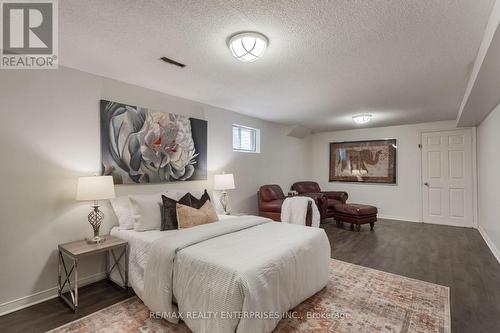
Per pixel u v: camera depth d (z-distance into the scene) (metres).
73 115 2.56
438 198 5.42
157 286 1.97
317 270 2.33
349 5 1.60
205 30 1.90
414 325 1.91
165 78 2.88
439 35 1.95
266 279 1.71
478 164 4.86
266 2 1.58
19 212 2.21
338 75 2.79
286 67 2.58
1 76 2.14
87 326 1.93
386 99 3.73
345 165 6.61
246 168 4.80
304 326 1.90
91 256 2.68
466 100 3.10
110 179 2.49
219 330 1.56
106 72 2.70
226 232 2.41
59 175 2.45
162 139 3.33
